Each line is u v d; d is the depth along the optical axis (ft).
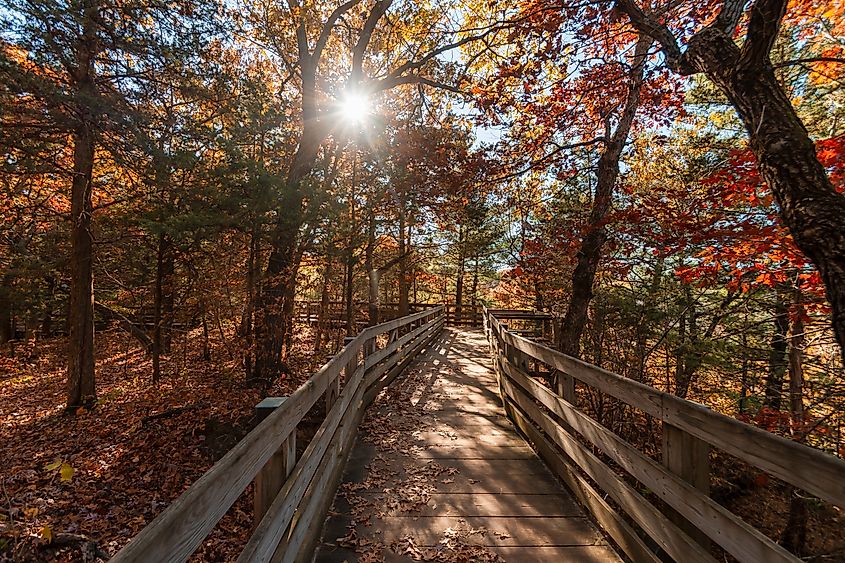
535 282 39.11
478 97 26.68
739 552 5.07
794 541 18.20
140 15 23.99
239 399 28.43
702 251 19.16
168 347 45.39
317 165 36.63
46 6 19.83
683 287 26.37
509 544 9.35
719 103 24.99
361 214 45.62
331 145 43.14
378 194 41.65
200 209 26.43
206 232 26.63
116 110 23.39
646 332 27.89
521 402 16.83
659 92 23.91
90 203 31.78
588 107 25.18
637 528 14.15
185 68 25.66
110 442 24.86
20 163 23.06
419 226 60.49
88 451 23.86
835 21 18.24
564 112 24.04
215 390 30.78
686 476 6.46
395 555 8.92
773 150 8.77
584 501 10.71
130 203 30.86
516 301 67.51
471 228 64.03
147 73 26.16
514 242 57.77
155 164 24.76
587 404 28.14
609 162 23.31
